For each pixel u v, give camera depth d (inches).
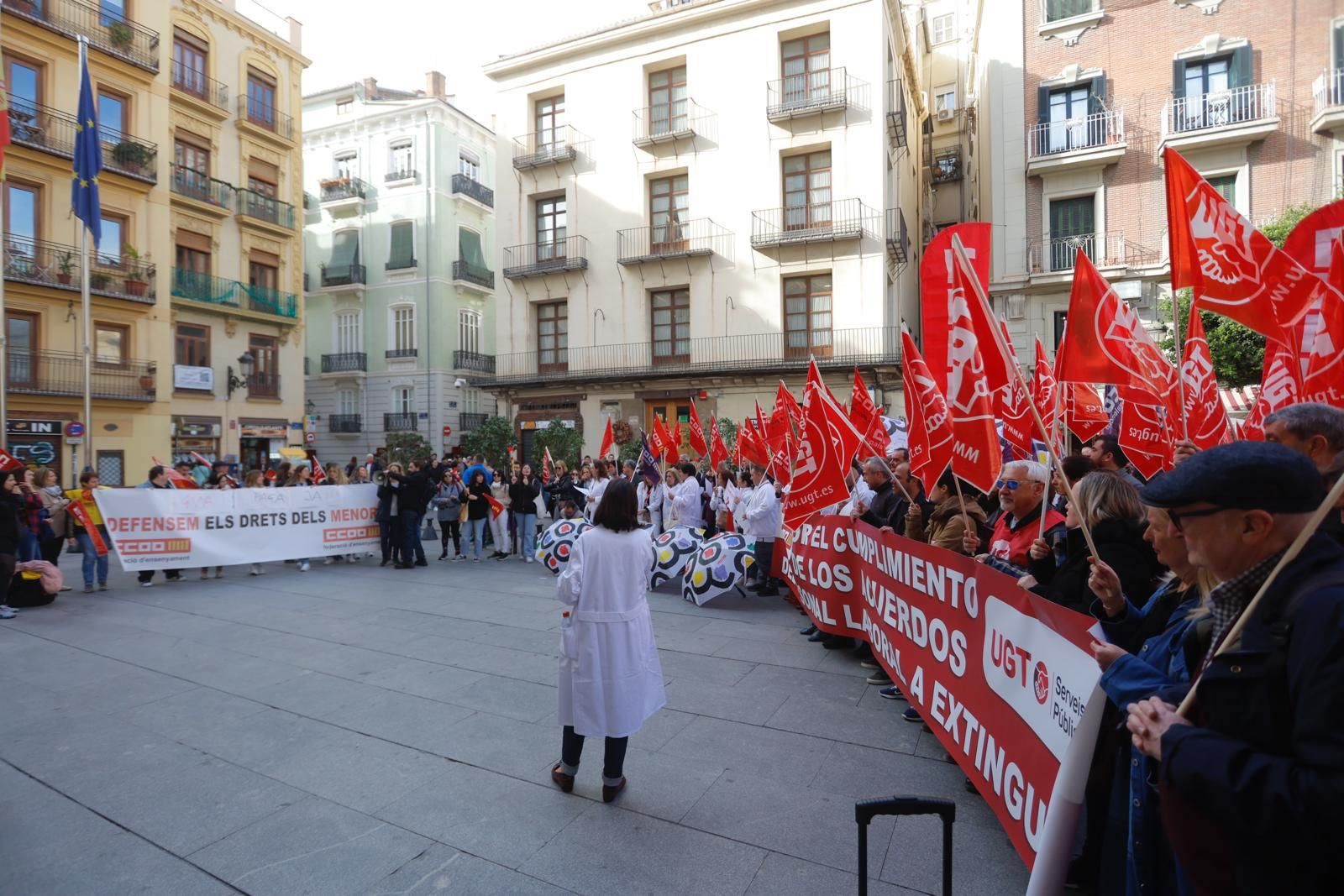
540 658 265.9
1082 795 96.7
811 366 258.4
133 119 932.6
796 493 263.6
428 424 1312.7
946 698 163.2
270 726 200.5
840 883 126.4
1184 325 644.7
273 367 1128.2
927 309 166.4
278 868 133.3
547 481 675.4
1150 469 231.5
